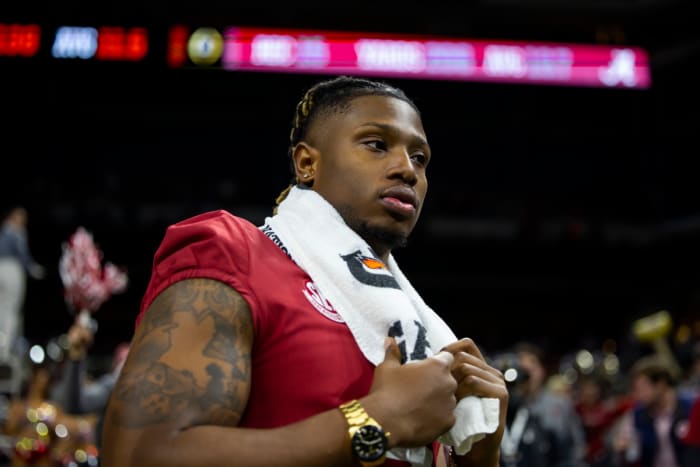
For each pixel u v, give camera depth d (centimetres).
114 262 1589
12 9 1541
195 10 1564
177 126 1825
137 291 1573
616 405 703
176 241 103
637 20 1681
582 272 1738
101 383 426
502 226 1756
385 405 93
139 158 1803
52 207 1608
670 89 1805
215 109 1806
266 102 1808
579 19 1681
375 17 1591
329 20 1586
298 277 106
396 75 1554
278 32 1549
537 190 1902
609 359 1251
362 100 120
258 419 97
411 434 92
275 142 1827
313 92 128
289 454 87
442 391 96
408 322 105
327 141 120
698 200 1780
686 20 1658
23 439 401
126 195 1670
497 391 104
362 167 115
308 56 1545
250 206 1731
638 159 1908
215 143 1830
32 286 1518
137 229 1616
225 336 94
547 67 1617
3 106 1741
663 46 1714
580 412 757
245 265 101
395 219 115
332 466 89
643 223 1809
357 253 110
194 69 1555
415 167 120
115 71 1672
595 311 1731
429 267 1717
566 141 1931
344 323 104
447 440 102
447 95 1880
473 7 1608
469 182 1897
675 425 499
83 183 1739
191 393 89
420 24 1591
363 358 102
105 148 1798
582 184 1905
